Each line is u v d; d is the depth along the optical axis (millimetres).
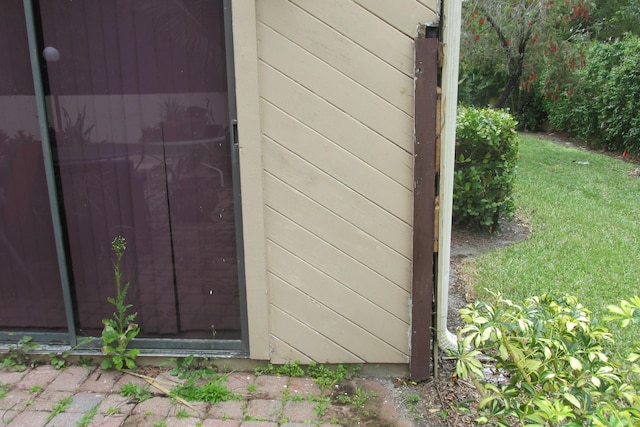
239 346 2984
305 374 2926
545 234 5535
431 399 2713
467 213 5664
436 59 2516
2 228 3023
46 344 3061
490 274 4422
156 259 3008
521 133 14906
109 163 2912
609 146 11273
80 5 2738
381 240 2752
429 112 2562
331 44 2555
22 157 2936
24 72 2834
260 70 2592
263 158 2684
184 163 2879
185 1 2697
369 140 2641
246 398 2691
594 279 4285
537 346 2129
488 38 8727
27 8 2693
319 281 2811
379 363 2912
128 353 2930
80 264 3035
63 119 2869
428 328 2793
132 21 2740
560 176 8539
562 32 8953
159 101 2822
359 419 2539
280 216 2744
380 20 2520
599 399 2012
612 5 15258
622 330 3371
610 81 10633
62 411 2564
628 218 6152
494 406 2078
